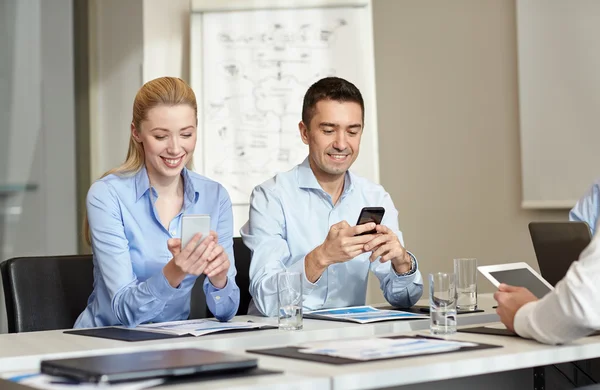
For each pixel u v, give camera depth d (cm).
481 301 259
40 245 462
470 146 442
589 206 314
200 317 253
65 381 127
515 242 426
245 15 424
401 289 246
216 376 130
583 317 158
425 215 458
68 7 470
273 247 255
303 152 423
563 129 402
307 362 143
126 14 459
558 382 220
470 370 145
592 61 391
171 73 431
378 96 472
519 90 418
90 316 229
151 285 204
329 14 427
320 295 261
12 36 460
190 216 199
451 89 449
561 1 402
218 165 422
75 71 472
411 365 138
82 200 475
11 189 458
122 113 475
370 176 421
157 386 124
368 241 228
